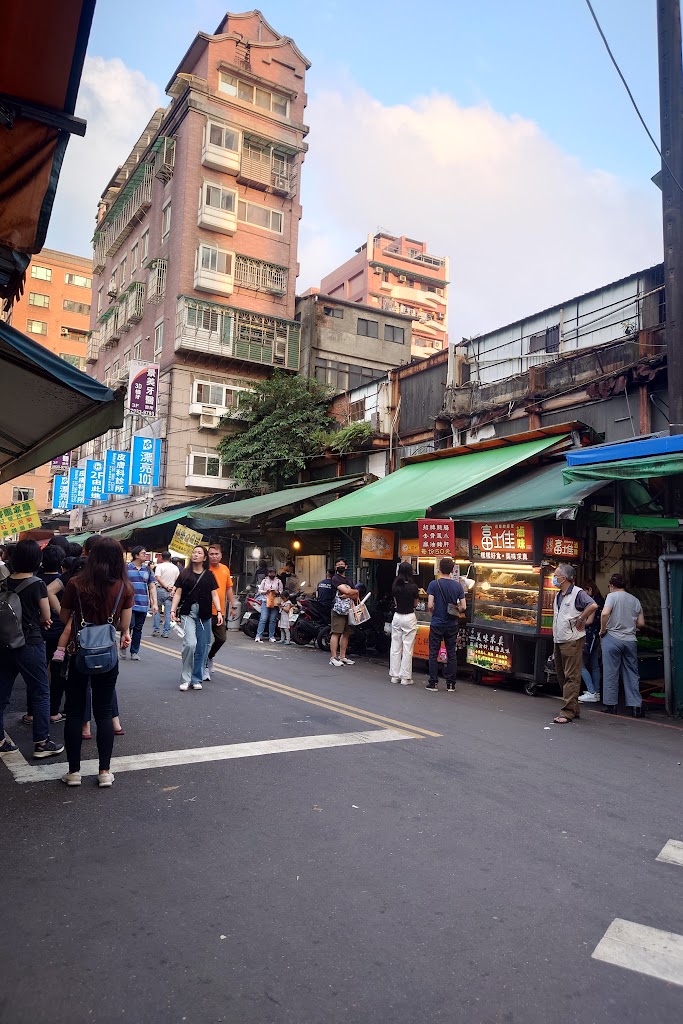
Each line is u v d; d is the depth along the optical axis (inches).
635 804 192.7
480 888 137.4
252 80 1259.8
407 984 104.4
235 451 995.3
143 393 1091.3
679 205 353.7
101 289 1638.8
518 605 398.9
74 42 153.9
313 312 1208.8
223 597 364.2
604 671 332.8
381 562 662.5
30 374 195.9
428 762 224.7
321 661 478.9
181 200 1193.4
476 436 587.5
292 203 1283.2
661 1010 100.7
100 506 1470.2
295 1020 95.2
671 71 360.2
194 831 160.4
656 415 433.7
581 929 122.7
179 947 112.0
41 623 221.3
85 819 165.8
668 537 353.4
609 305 494.3
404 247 3196.4
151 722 263.3
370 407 787.4
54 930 115.8
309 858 148.1
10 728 251.9
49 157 175.9
